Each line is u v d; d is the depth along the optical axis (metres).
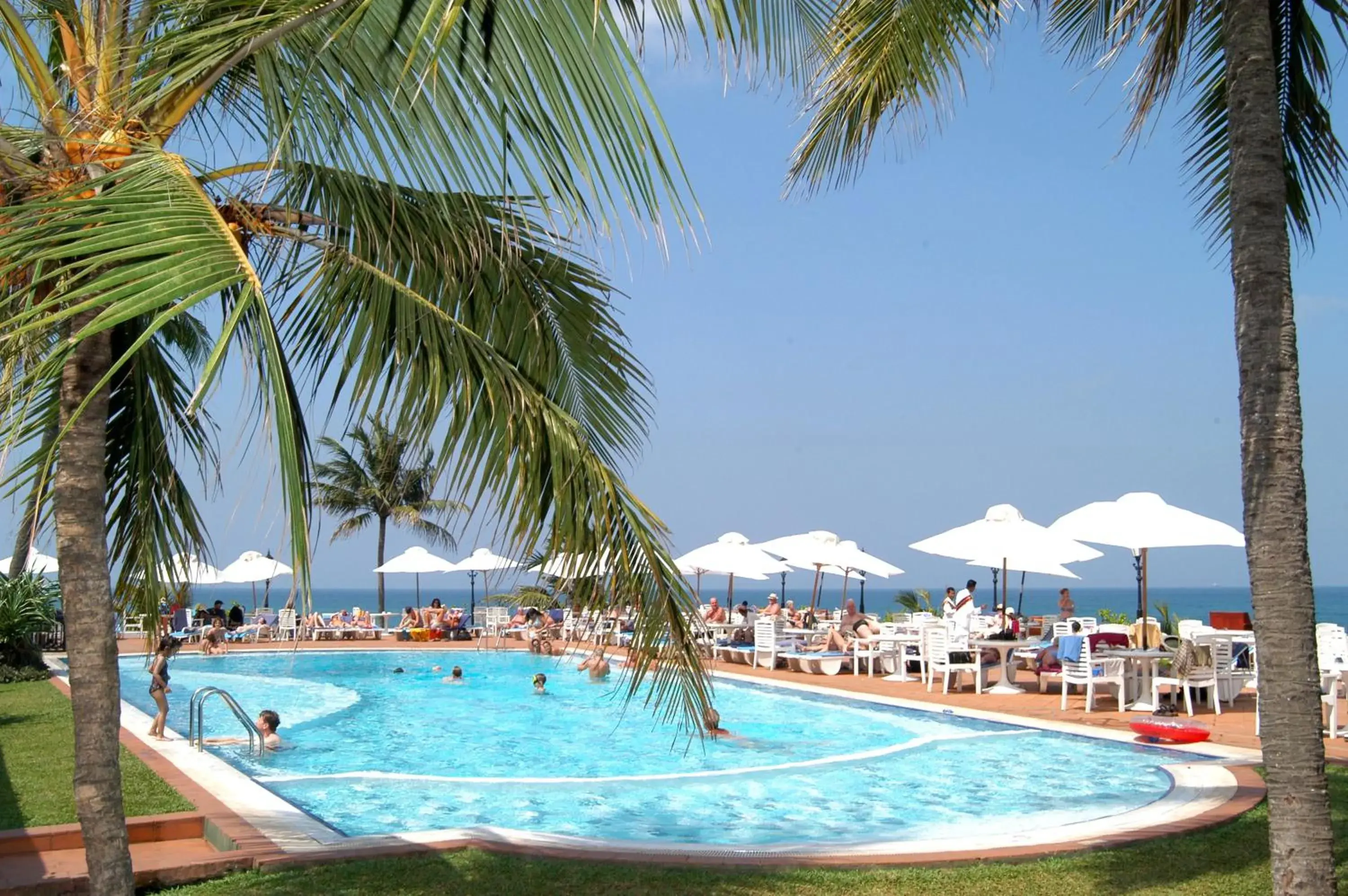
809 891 6.19
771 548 25.02
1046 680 16.92
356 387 4.75
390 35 4.03
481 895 6.04
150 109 4.28
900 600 29.38
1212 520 15.98
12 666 18.95
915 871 6.61
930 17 6.32
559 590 5.12
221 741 13.66
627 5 3.85
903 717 15.41
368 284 4.82
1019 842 7.26
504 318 5.30
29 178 4.01
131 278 3.12
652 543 5.26
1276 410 5.13
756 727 15.27
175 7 4.16
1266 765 5.19
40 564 20.72
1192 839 7.35
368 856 6.75
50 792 8.70
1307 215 7.11
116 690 4.28
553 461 4.88
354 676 23.42
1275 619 5.13
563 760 13.17
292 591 3.33
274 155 4.03
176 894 6.13
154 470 5.72
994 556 18.31
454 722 16.59
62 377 4.23
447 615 33.31
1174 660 14.12
